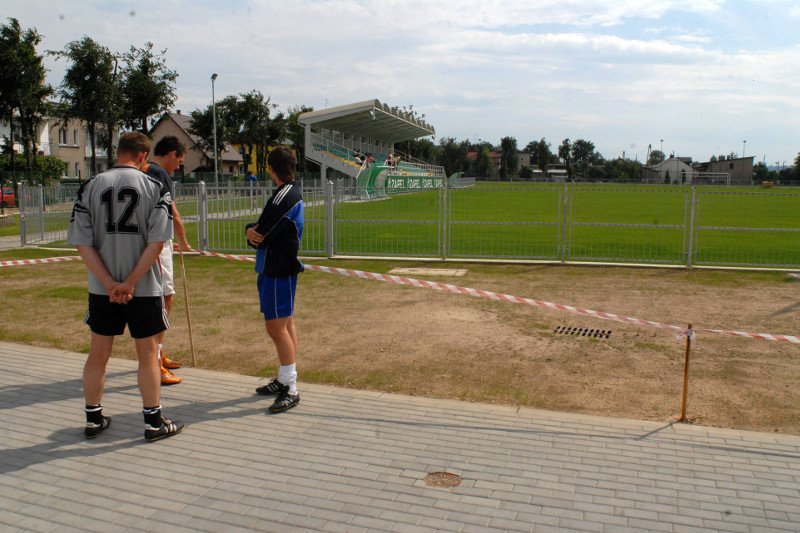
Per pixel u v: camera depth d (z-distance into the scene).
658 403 5.59
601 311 9.17
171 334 7.86
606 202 38.84
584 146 140.75
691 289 10.92
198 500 3.85
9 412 5.21
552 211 30.28
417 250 15.73
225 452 4.52
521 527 3.57
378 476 4.16
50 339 7.55
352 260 14.24
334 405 5.43
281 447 4.60
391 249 15.94
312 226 14.96
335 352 7.10
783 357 6.95
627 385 6.05
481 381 6.14
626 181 94.69
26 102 35.28
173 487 4.01
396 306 9.44
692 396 5.76
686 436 4.84
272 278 5.25
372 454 4.49
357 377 6.25
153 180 4.71
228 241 15.80
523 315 8.88
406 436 4.80
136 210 4.63
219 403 5.48
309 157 41.28
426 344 7.41
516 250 15.70
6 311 9.05
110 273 4.66
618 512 3.75
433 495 3.92
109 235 4.63
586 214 29.36
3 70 34.03
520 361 6.77
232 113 54.34
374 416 5.19
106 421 4.93
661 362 6.76
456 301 9.80
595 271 12.77
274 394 5.70
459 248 16.09
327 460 4.39
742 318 8.82
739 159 110.81
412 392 5.84
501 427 4.98
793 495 3.97
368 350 7.17
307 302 9.71
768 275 12.33
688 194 13.32
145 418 4.71
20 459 4.38
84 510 3.74
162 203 4.68
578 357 6.92
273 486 4.03
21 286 11.02
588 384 6.07
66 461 4.36
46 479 4.11
